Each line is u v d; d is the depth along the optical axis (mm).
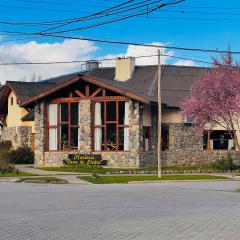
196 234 11164
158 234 11133
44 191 21531
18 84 48875
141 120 35281
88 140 36156
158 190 22438
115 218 13531
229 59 37562
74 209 15367
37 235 11023
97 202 17297
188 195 20172
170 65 45469
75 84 36719
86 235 11023
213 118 37219
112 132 35906
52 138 37781
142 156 35438
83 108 36438
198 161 39125
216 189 23359
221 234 11195
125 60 46344
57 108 37562
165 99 39875
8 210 15070
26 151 43000
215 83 36531
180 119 38969
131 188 23609
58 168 35625
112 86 35000
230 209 15625
